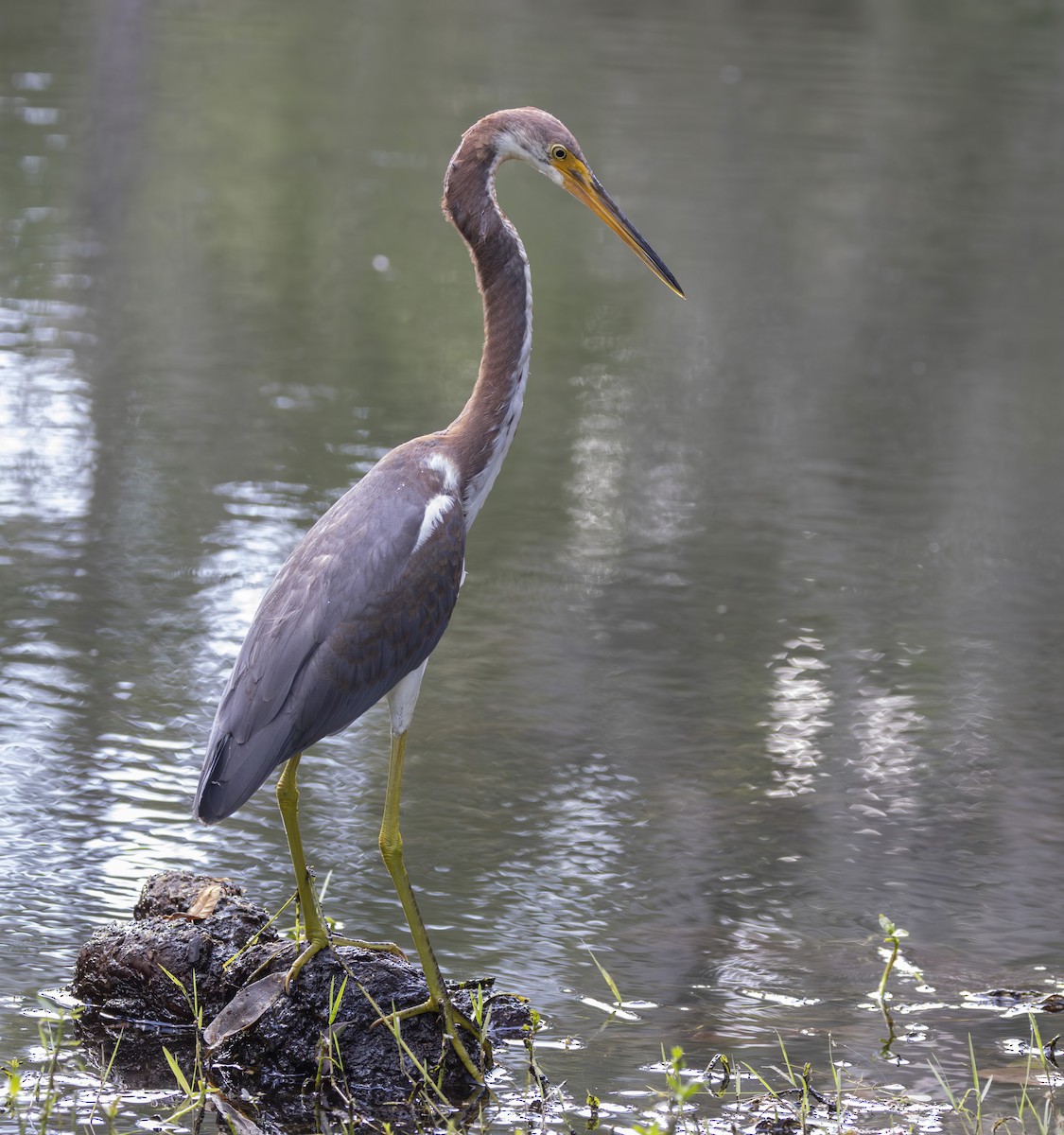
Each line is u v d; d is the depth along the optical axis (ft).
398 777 25.08
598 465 54.39
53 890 28.25
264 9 139.44
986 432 59.67
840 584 45.68
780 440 57.93
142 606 40.78
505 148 28.12
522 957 26.96
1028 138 105.09
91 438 52.90
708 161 95.14
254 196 85.92
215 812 23.90
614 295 74.74
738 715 37.01
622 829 31.65
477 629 41.42
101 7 134.72
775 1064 24.26
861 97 113.09
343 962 24.79
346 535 25.14
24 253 73.56
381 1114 22.98
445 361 63.72
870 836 31.76
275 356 62.90
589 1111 22.90
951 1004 26.04
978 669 40.24
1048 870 30.63
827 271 78.89
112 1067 23.97
